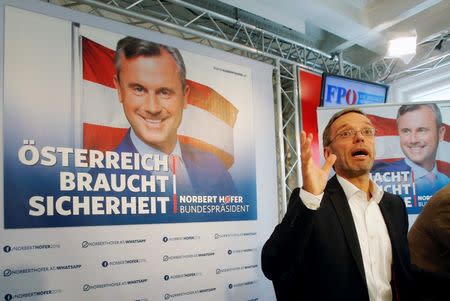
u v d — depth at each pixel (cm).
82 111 240
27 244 213
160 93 273
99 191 240
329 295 143
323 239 150
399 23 427
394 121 343
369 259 149
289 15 375
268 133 332
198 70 295
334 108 336
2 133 212
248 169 312
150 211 258
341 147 167
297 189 151
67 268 223
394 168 338
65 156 230
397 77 477
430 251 157
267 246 145
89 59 246
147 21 296
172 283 261
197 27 361
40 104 225
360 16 395
